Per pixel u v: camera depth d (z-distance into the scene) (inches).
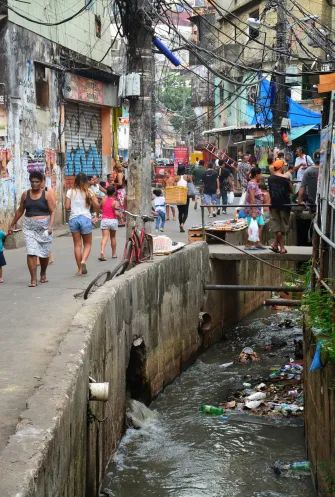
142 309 377.1
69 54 730.2
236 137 1497.3
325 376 255.0
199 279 510.0
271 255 522.9
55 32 693.9
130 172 431.2
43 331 292.7
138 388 380.8
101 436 277.0
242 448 332.2
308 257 514.3
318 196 386.9
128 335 347.3
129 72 426.9
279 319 645.3
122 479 294.2
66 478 184.1
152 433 346.6
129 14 416.5
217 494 283.4
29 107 627.8
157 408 391.2
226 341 565.6
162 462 312.8
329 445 247.1
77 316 268.2
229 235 583.5
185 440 340.5
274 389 421.4
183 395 417.4
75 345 233.5
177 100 2140.7
